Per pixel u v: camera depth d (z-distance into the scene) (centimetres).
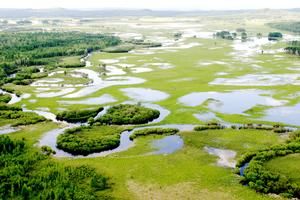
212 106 13100
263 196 7312
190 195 7438
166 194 7488
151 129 10838
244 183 7844
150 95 14712
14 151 9000
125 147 9881
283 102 13438
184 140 10169
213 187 7700
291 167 8369
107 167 8619
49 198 6919
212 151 9462
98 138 10156
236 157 9100
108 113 12244
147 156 9225
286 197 7244
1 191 7219
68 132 10756
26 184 7381
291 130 10719
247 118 11806
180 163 8812
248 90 15175
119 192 7531
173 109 12875
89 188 7500
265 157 8838
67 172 8000
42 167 8325
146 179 8062
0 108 12988
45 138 10494
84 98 14450
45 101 14088
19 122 11575
